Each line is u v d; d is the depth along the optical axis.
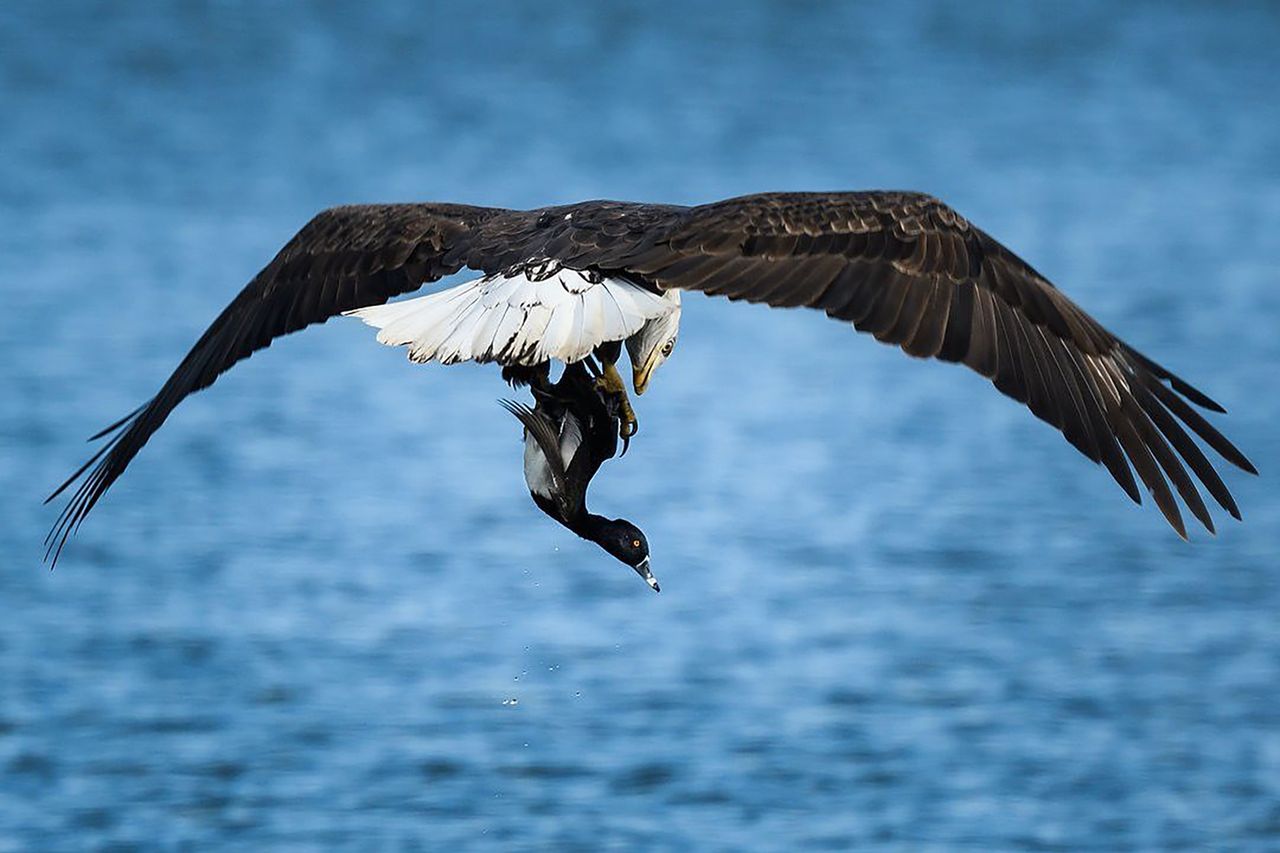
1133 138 36.25
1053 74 41.66
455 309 6.65
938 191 31.66
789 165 32.88
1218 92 40.31
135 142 33.56
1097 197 31.67
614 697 14.32
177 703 14.19
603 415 7.29
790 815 12.72
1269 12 48.88
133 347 22.64
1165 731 13.99
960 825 12.68
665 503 18.44
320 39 41.91
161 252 26.83
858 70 41.09
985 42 44.44
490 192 30.50
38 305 24.11
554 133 35.03
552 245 6.82
